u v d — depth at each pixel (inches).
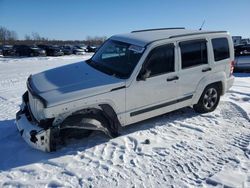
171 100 262.8
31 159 205.2
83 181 178.7
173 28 315.6
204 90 285.3
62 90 215.2
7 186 174.6
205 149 217.9
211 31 294.2
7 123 276.8
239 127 259.4
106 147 221.8
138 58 239.9
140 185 174.4
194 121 272.7
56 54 1606.8
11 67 839.7
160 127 258.7
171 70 257.8
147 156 208.5
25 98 246.1
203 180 178.1
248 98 345.7
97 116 219.9
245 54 612.1
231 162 198.5
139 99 241.1
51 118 206.2
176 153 212.2
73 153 212.5
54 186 174.4
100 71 247.3
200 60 278.5
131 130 252.2
